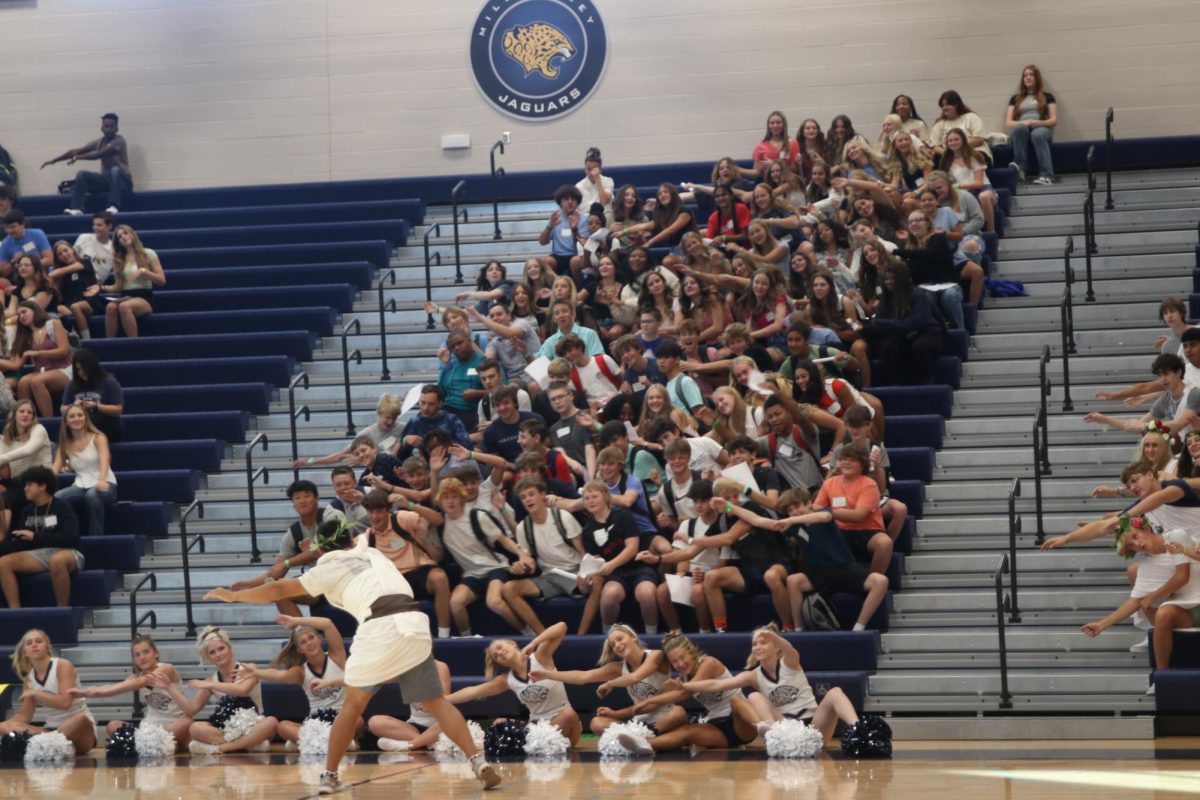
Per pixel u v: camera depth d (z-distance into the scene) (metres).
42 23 21.61
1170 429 11.81
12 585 13.21
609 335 14.95
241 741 11.34
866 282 14.77
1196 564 10.69
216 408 15.71
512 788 8.61
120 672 12.84
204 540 14.12
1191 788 7.85
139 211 20.62
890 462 13.37
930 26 19.75
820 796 7.86
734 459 11.98
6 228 17.84
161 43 21.47
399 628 8.52
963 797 7.69
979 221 16.00
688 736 10.50
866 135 19.91
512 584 11.98
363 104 21.09
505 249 18.47
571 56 20.59
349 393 15.34
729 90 20.25
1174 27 19.17
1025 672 11.12
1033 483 13.13
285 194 20.41
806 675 10.93
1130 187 17.78
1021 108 18.83
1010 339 15.09
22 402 14.07
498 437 13.24
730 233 16.56
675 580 11.56
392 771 9.72
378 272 18.20
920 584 12.28
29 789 9.30
